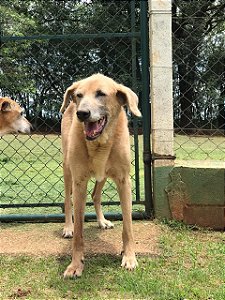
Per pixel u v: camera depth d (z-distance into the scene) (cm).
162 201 172
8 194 235
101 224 170
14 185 260
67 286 119
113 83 133
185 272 126
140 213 177
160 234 160
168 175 170
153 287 116
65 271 127
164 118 170
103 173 138
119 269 130
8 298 113
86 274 127
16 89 539
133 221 175
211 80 443
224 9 514
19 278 125
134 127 176
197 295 111
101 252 143
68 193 163
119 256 140
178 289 115
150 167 177
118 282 121
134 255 135
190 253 141
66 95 137
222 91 462
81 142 134
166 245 148
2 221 179
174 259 137
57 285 120
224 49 489
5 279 125
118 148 135
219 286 117
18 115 275
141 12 173
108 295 114
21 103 555
